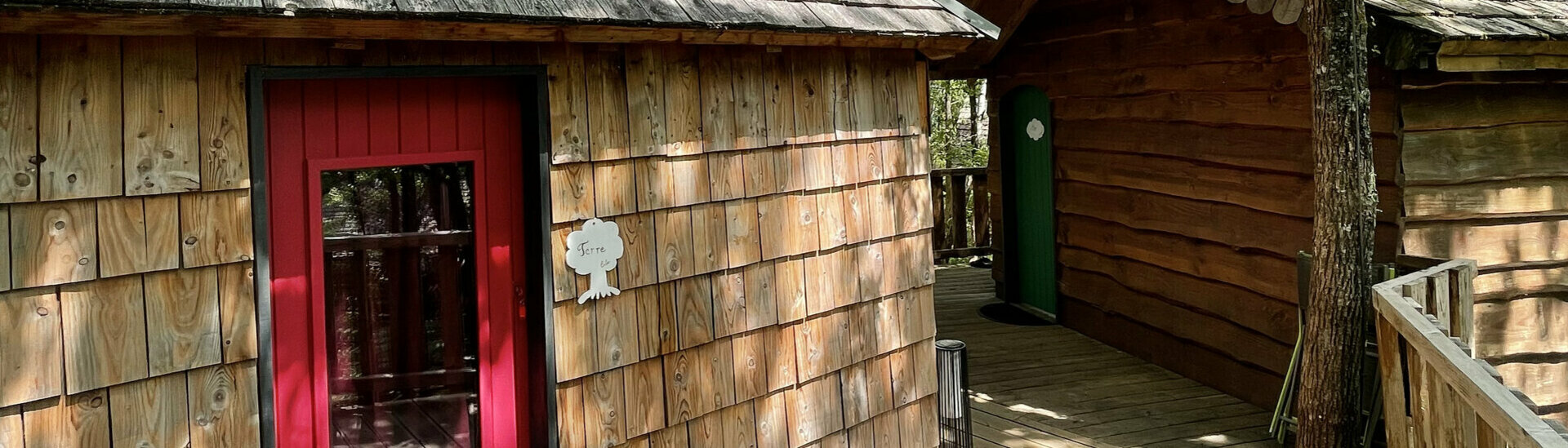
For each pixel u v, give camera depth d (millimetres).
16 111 2812
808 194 4543
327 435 3488
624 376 3965
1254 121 6582
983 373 7441
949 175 11539
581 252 3789
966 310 9531
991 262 11680
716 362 4242
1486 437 3166
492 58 3580
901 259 5027
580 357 3820
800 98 4469
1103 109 8156
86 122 2910
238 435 3203
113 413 2977
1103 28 8055
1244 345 6812
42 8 2648
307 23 3049
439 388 3750
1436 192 5762
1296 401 6129
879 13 4383
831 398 4680
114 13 2756
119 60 2963
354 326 3559
